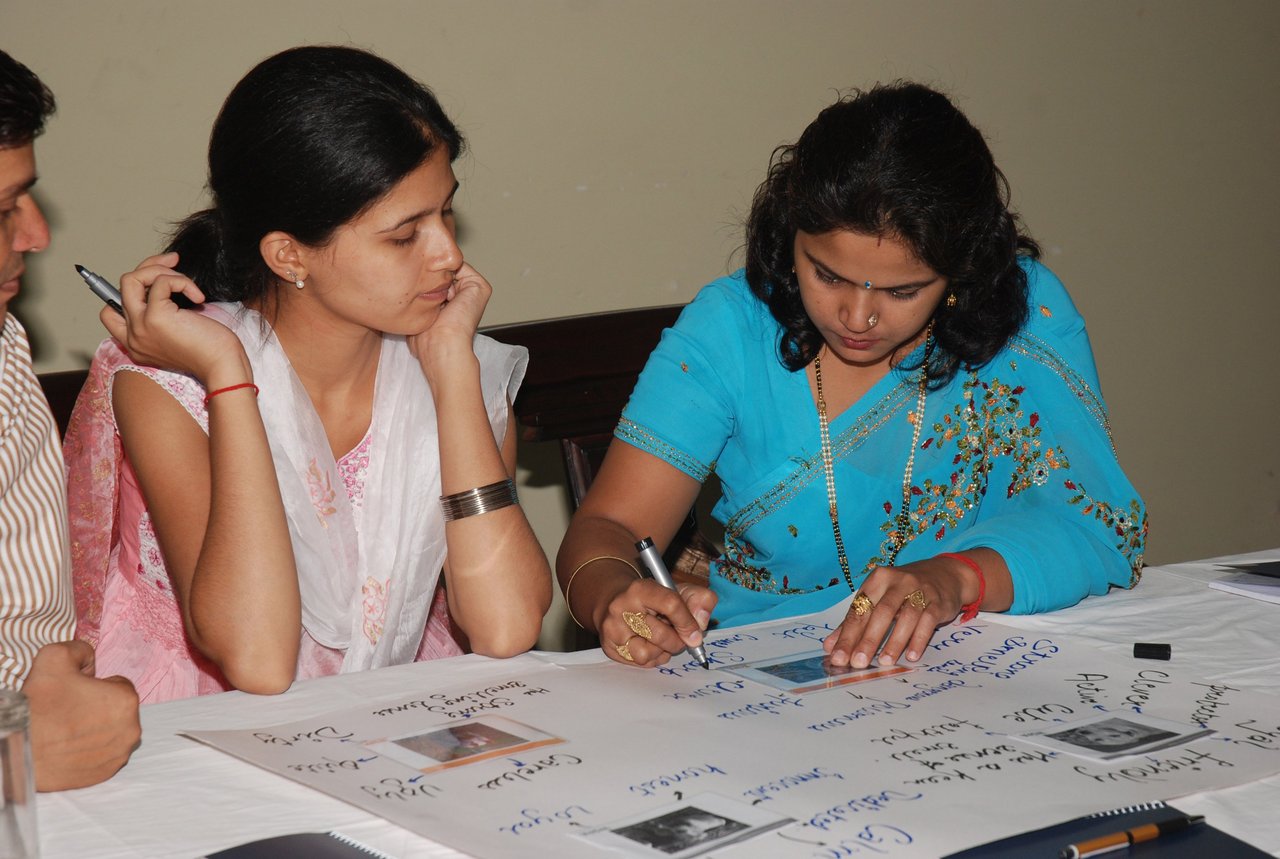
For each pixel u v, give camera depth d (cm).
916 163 130
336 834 81
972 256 137
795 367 161
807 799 83
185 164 205
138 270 139
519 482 246
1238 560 154
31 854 74
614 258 243
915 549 163
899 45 266
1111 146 300
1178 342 319
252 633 127
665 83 242
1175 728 97
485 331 188
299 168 132
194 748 96
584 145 236
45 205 196
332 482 152
